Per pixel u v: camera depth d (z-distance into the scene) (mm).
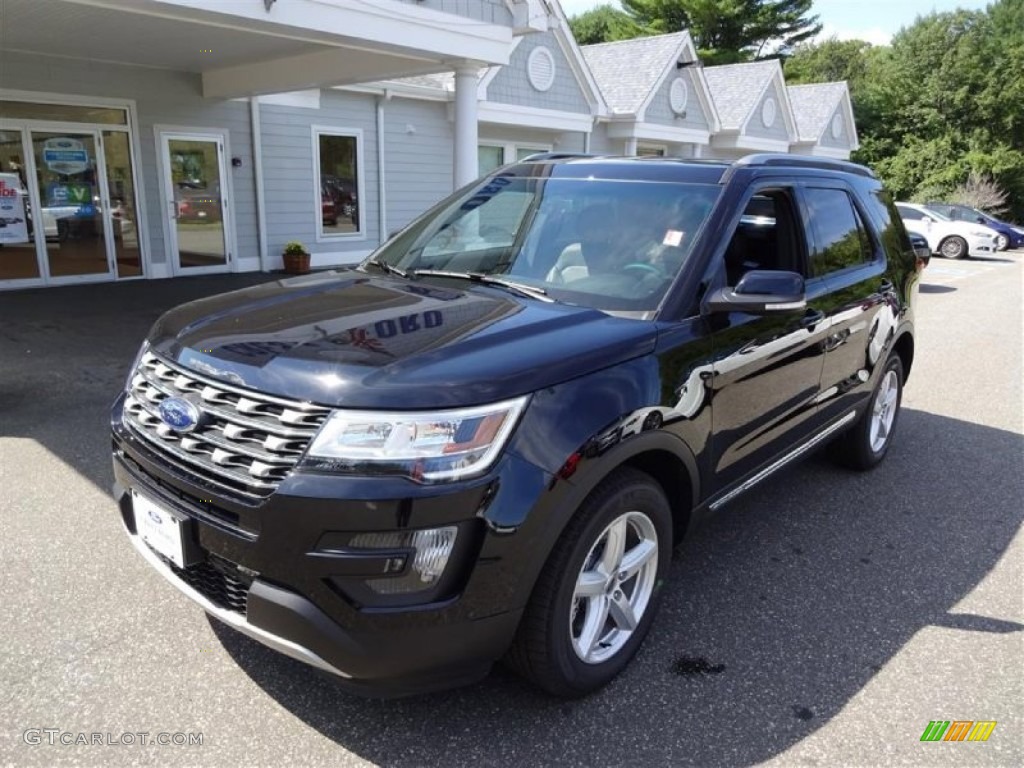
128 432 2766
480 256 3598
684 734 2611
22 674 2770
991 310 13203
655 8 41625
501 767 2438
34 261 11820
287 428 2250
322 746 2492
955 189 35031
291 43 10547
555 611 2494
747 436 3377
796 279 3004
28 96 11320
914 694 2859
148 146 12758
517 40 17047
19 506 4125
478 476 2232
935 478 5078
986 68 36531
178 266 13469
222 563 2404
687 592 3537
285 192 14719
